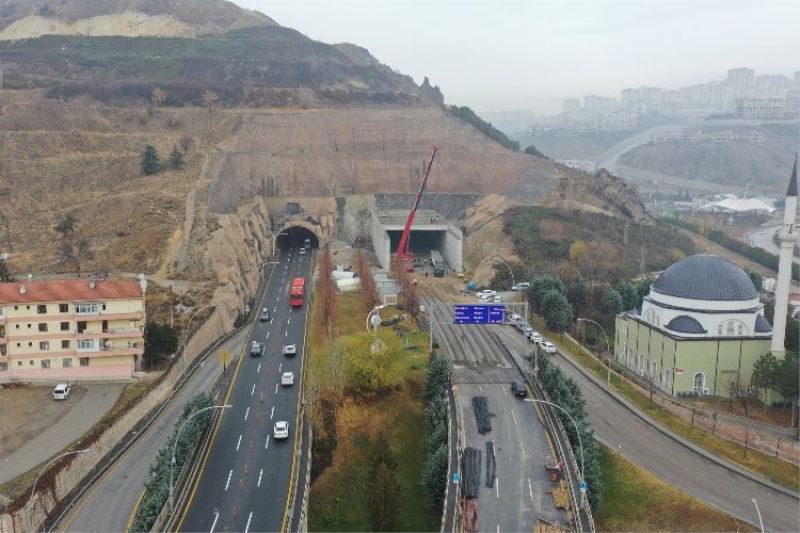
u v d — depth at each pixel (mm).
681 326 109312
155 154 186875
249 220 179000
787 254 103188
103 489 78688
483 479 73938
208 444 84438
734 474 89312
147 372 109250
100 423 92125
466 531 64875
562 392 90500
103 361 107438
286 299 151375
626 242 190500
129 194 167000
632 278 165000
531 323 143750
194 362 113188
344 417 93938
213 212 164125
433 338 123000
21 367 106250
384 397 99375
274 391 101125
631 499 85062
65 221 149625
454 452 76875
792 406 100125
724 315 108375
